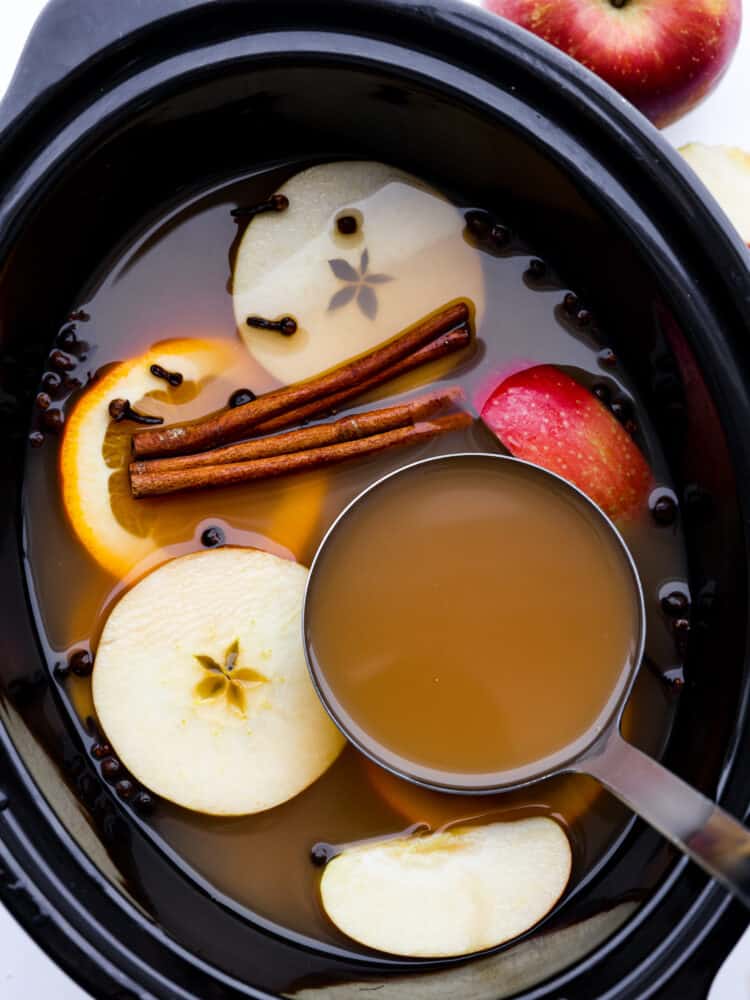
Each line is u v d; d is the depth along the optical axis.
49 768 0.44
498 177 0.46
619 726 0.42
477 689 0.43
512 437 0.47
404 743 0.43
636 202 0.43
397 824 0.45
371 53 0.43
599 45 0.48
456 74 0.43
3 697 0.44
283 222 0.48
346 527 0.44
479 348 0.48
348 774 0.45
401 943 0.44
